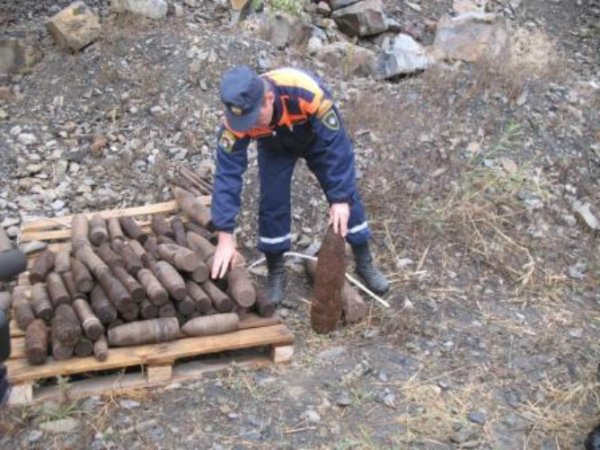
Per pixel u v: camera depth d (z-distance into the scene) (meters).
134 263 3.94
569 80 6.50
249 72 3.47
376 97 5.88
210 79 5.82
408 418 3.69
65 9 6.19
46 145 5.50
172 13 6.45
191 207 4.71
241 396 3.75
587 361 4.16
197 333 3.86
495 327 4.38
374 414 3.71
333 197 3.85
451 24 6.55
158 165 5.30
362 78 6.22
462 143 5.62
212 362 3.95
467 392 3.89
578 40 7.31
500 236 5.04
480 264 4.85
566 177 5.55
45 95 5.88
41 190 5.18
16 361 3.63
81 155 5.45
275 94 3.64
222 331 3.90
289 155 4.03
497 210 5.21
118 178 5.30
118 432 3.50
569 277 4.85
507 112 5.92
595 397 3.92
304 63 6.17
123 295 3.71
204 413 3.63
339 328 4.27
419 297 4.55
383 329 4.27
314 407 3.71
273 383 3.84
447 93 6.03
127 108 5.73
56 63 6.10
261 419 3.62
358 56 6.29
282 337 3.91
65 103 5.81
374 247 4.88
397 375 3.96
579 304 4.64
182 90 5.76
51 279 3.94
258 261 4.71
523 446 3.60
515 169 5.48
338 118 3.77
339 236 3.97
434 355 4.13
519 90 6.07
